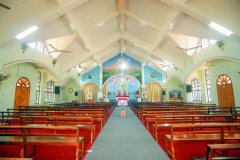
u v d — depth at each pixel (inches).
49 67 438.0
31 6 249.3
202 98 512.4
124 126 257.3
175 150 141.8
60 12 275.0
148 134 204.5
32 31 268.5
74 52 504.7
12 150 143.8
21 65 406.6
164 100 735.1
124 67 787.4
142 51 630.5
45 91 538.6
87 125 177.8
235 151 133.8
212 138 119.3
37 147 150.2
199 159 118.6
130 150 147.9
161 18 360.2
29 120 210.2
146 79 780.6
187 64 504.7
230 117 197.0
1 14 228.1
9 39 246.8
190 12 264.2
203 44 419.2
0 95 341.4
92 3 332.5
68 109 299.7
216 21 243.4
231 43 298.0
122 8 399.9
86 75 777.6
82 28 392.2
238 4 224.7
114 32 548.4
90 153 140.9
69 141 116.1
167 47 492.7
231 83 378.3
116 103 699.4
